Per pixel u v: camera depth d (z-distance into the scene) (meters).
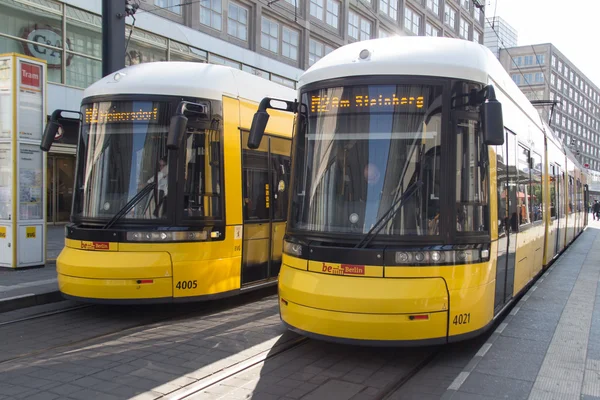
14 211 10.37
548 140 11.22
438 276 5.15
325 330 5.18
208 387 4.79
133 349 5.91
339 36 30.95
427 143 5.29
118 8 10.78
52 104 16.88
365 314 5.04
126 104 7.35
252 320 7.23
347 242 5.29
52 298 8.31
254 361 5.50
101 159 7.42
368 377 5.07
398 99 5.36
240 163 7.93
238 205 7.85
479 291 5.43
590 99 121.56
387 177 5.30
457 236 5.28
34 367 5.29
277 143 8.91
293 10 27.45
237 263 7.81
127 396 4.55
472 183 5.46
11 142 10.34
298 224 5.69
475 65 5.53
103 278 6.93
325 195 5.52
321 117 5.64
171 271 7.04
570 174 17.67
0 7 15.60
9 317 7.36
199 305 8.20
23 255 10.51
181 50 20.86
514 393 4.39
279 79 26.62
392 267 5.11
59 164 20.81
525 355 5.40
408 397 4.59
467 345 6.08
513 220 6.97
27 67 10.55
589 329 6.42
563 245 15.22
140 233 7.03
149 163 7.22
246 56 24.27
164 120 7.24
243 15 24.75
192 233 7.21
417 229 5.20
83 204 7.46
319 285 5.26
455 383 4.64
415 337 5.06
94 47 18.22
